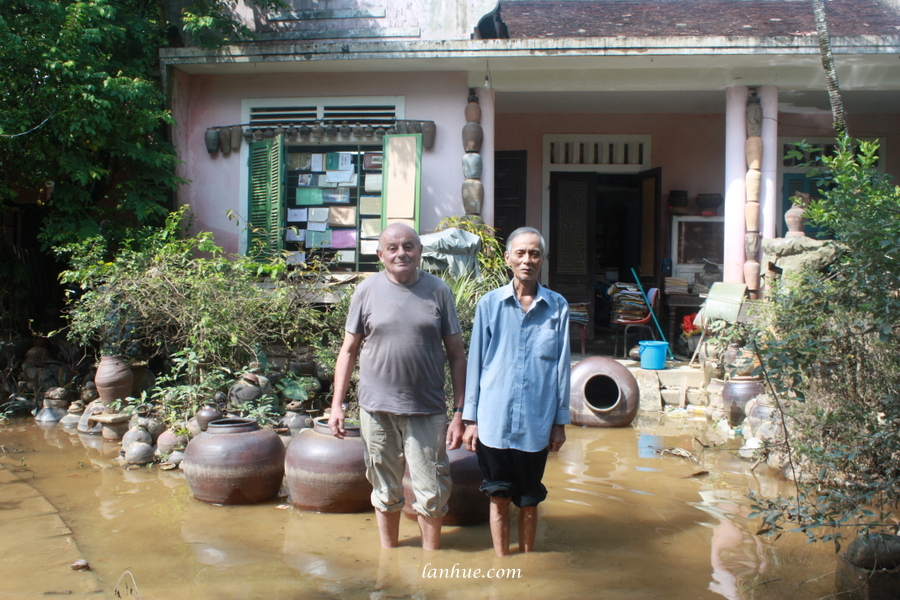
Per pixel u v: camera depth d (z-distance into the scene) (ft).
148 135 28.76
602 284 41.86
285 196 29.53
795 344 11.59
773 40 27.04
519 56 27.78
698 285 34.96
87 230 25.95
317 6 30.78
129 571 11.74
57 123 25.20
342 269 30.32
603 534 13.53
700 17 35.24
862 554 10.47
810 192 37.68
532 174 38.11
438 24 30.17
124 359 23.25
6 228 29.40
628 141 37.83
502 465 11.99
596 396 25.41
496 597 10.80
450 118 30.04
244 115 30.86
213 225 30.96
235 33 30.37
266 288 26.89
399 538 13.42
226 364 22.71
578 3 39.58
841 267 12.44
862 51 27.02
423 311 12.08
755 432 19.44
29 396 25.49
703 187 37.63
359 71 30.22
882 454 13.25
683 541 13.16
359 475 14.67
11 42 23.97
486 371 12.04
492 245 28.19
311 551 12.69
